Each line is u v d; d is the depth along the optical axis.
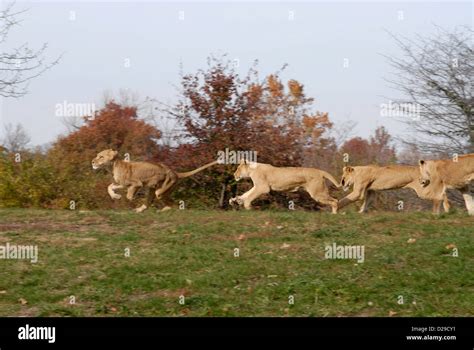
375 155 26.98
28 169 22.16
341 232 13.55
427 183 16.08
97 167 17.31
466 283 10.95
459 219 14.52
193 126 23.30
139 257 12.16
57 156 23.00
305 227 14.01
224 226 14.09
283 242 13.00
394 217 14.74
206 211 16.05
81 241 13.16
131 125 27.77
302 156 24.98
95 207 22.38
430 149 23.83
